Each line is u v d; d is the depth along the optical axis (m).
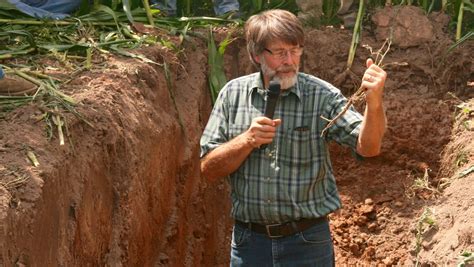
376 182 7.54
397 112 7.57
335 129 4.35
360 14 7.71
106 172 4.87
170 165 6.02
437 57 7.79
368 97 4.00
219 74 7.30
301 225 4.43
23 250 3.66
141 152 5.28
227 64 7.67
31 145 4.28
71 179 4.40
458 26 7.77
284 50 4.19
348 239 7.10
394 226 7.07
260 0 8.27
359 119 4.29
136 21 7.29
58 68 5.68
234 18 8.22
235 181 4.51
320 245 4.48
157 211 5.64
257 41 4.22
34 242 3.78
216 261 6.91
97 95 5.15
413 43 7.86
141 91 5.82
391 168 7.56
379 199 7.36
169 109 6.34
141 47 6.49
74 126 4.71
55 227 4.09
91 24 6.80
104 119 4.94
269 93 4.18
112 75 5.67
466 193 6.05
